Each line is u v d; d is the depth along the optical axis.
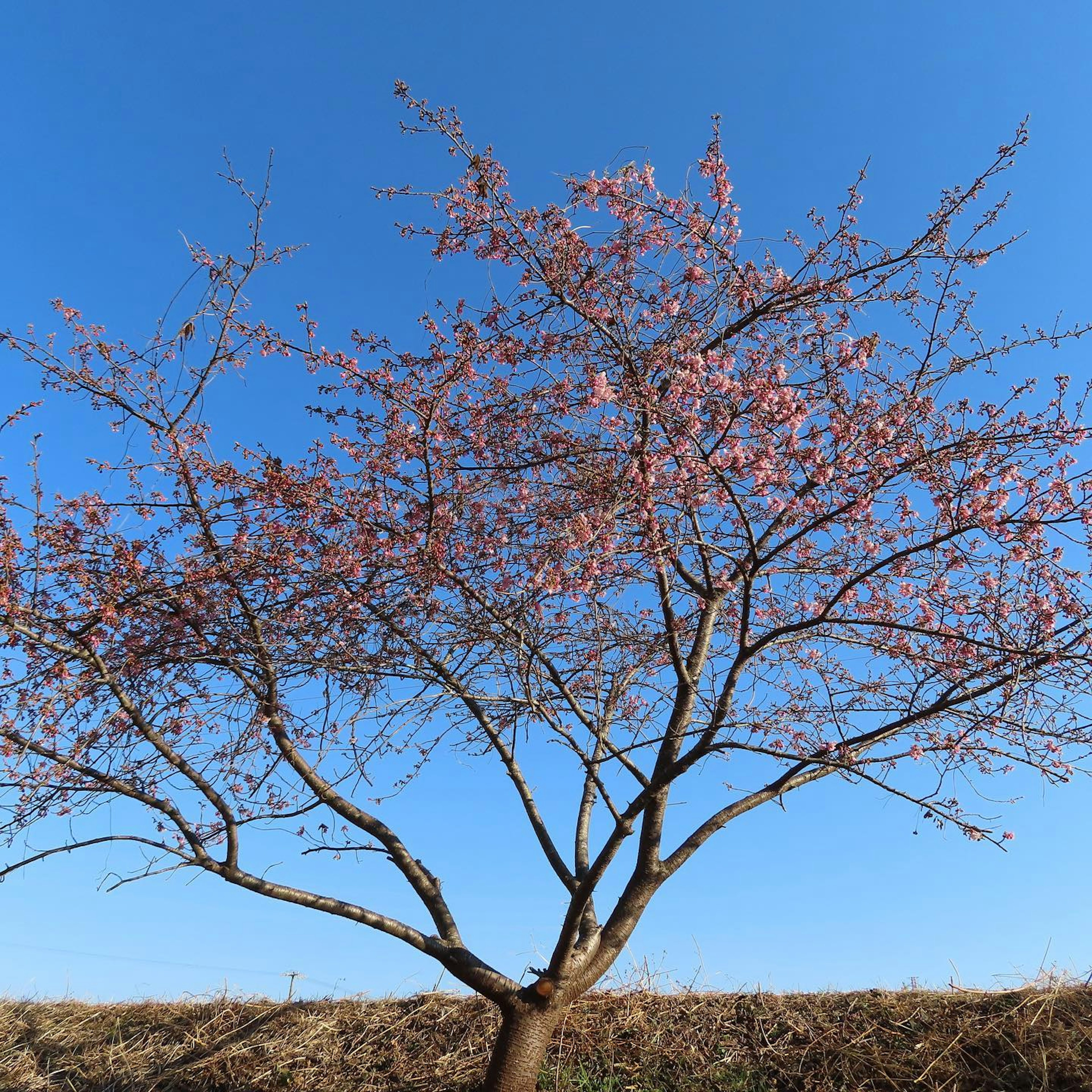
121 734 5.55
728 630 7.09
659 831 6.00
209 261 5.66
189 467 5.57
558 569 4.74
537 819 6.21
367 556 5.32
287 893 5.46
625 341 5.44
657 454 5.05
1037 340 5.28
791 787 6.00
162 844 5.28
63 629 5.15
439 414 5.65
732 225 5.79
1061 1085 5.54
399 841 6.01
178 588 5.44
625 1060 6.34
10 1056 7.09
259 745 5.66
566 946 5.62
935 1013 6.38
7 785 5.08
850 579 5.75
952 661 5.48
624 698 6.95
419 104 5.01
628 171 5.51
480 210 5.32
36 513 5.33
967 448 5.08
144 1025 7.44
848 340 5.50
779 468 5.14
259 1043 6.89
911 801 5.29
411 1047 6.68
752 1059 6.24
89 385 5.55
